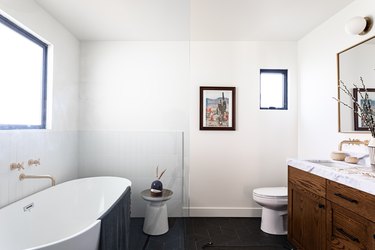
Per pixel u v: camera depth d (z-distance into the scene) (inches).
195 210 109.5
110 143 76.8
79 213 73.7
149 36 75.1
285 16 87.4
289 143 111.0
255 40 110.3
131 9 72.0
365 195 48.9
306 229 72.2
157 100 77.0
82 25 72.5
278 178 110.4
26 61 66.2
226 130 109.9
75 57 73.7
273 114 111.0
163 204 78.0
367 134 71.1
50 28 69.9
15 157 62.4
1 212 56.1
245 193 110.3
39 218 65.9
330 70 87.7
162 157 78.4
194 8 81.4
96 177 76.6
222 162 110.2
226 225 100.5
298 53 110.8
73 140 75.1
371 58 69.2
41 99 69.7
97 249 54.1
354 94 75.5
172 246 75.7
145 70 75.9
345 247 54.9
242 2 77.9
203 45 110.2
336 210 58.4
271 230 92.6
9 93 62.4
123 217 69.7
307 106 103.2
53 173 71.0
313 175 68.7
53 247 44.9
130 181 77.2
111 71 75.4
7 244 56.7
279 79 113.5
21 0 62.3
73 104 74.4
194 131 109.8
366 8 71.6
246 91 110.6
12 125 62.7
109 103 75.8
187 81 76.9
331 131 87.2
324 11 83.4
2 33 61.2
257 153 110.6
